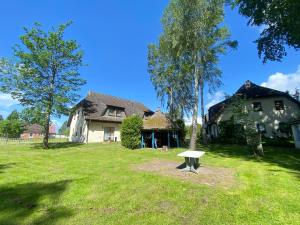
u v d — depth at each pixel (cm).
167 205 573
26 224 462
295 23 1353
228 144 2605
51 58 2216
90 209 546
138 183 782
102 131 3042
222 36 2031
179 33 1914
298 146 1984
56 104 2166
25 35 2070
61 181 808
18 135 4816
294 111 2723
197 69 2019
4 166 1119
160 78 2570
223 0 1853
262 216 509
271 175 947
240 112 1684
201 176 915
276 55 1958
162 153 1750
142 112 3828
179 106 2639
